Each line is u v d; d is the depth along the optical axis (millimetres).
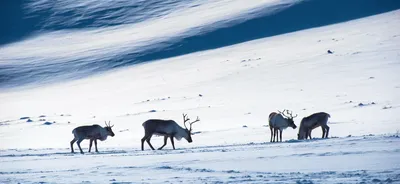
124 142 56750
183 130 37969
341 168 17625
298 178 15664
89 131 38812
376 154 21156
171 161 24281
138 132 67812
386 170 16375
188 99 97375
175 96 103750
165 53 166500
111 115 91250
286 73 108312
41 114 107062
